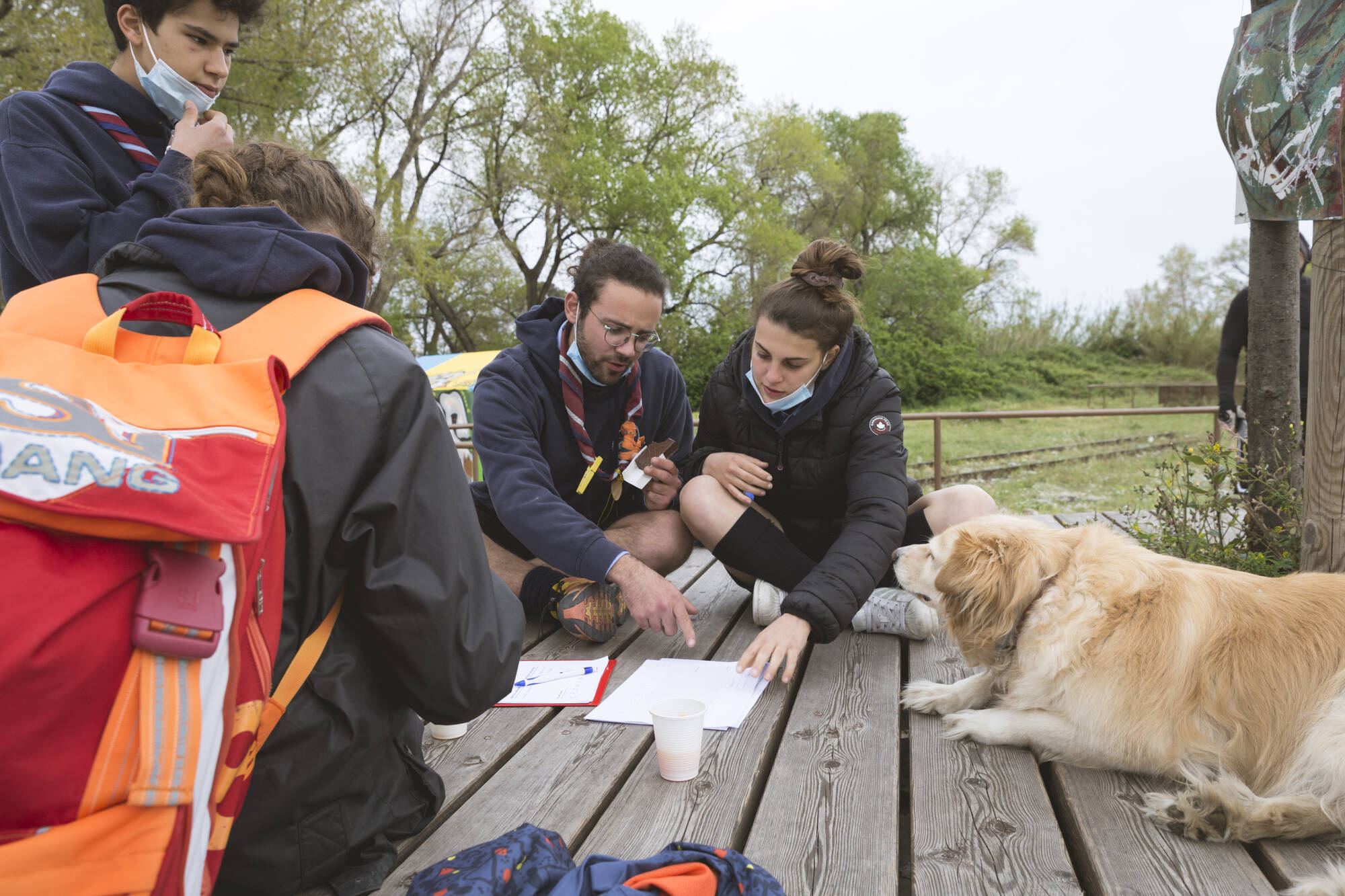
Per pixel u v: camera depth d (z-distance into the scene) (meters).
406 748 1.59
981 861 1.60
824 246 2.67
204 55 2.51
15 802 0.85
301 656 1.27
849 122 47.16
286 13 16.20
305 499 1.21
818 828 1.72
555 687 2.53
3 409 0.90
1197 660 1.85
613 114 31.28
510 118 26.42
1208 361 35.41
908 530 3.12
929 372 32.72
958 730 2.12
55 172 2.26
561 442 3.11
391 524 1.28
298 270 1.33
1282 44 2.54
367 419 1.26
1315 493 2.55
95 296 1.27
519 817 1.78
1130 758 1.90
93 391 1.04
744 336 3.11
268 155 1.58
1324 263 2.47
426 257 21.39
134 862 0.89
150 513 0.89
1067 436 18.72
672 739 1.89
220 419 1.08
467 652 1.38
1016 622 2.10
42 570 0.86
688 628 2.49
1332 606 1.82
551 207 28.48
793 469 2.97
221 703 0.99
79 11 12.86
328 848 1.38
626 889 1.26
